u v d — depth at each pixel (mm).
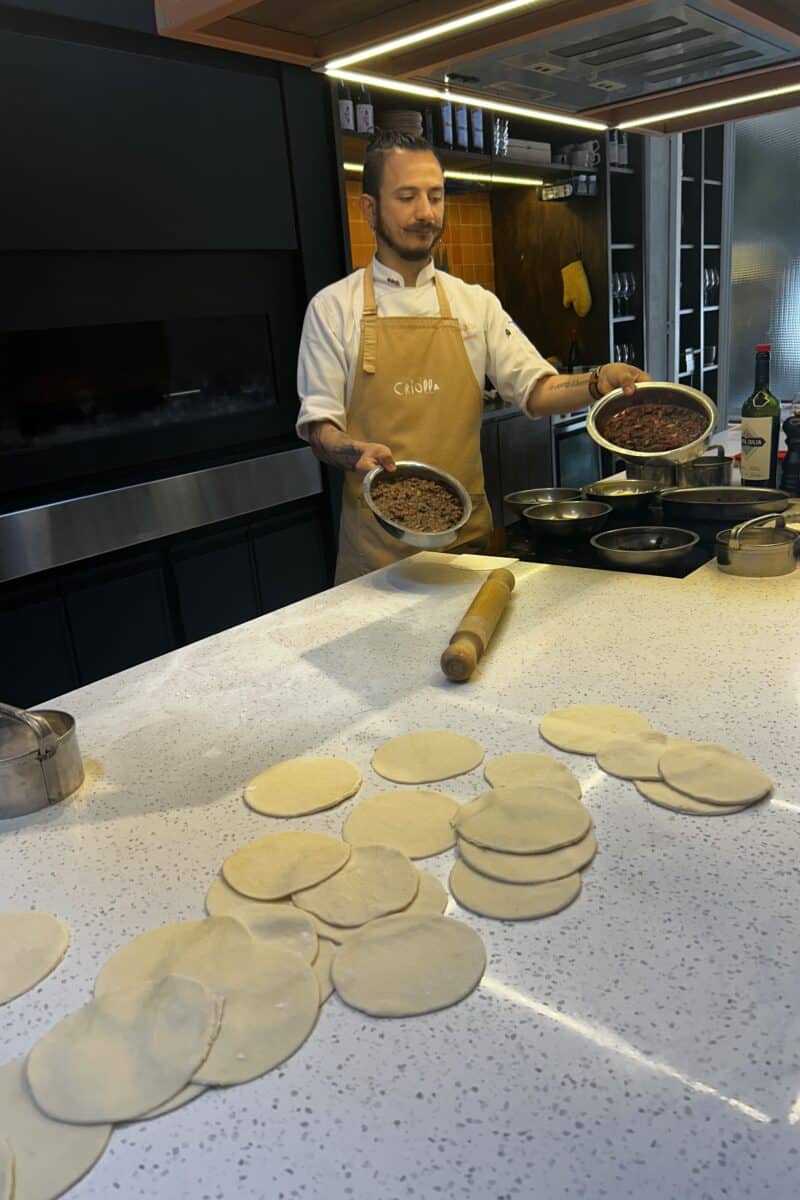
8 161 2168
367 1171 479
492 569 1619
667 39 1540
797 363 5574
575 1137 488
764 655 1125
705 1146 475
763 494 1763
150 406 2736
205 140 2619
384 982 617
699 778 830
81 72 2285
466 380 2051
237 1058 561
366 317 1963
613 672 1113
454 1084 530
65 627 2441
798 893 675
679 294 5312
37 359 2426
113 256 2496
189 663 1270
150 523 2572
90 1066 562
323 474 3141
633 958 622
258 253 2920
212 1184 479
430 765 916
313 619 1422
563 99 1979
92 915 725
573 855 738
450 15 1260
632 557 1527
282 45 1398
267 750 986
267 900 721
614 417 1740
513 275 4910
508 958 635
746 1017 561
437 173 1869
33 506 2307
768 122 5188
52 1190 481
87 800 908
